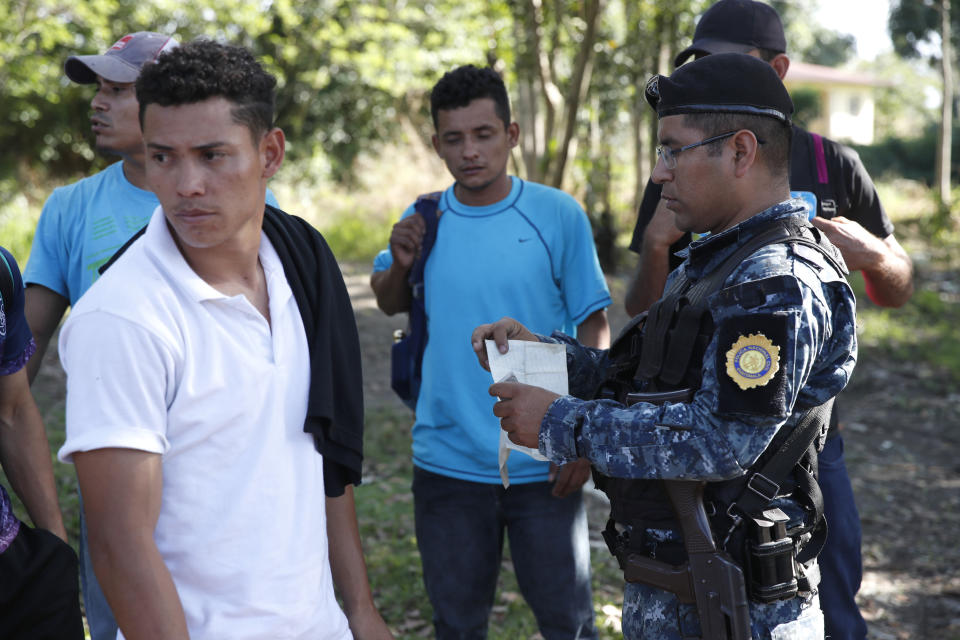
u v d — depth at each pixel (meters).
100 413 1.38
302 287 1.63
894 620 3.96
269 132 1.53
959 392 7.77
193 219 1.44
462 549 2.78
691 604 1.82
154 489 1.41
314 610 1.58
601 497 5.11
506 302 2.80
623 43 11.99
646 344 1.89
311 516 1.59
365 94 18.34
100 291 1.42
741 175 1.82
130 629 1.40
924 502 5.43
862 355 8.94
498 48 11.21
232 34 15.42
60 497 4.65
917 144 30.92
